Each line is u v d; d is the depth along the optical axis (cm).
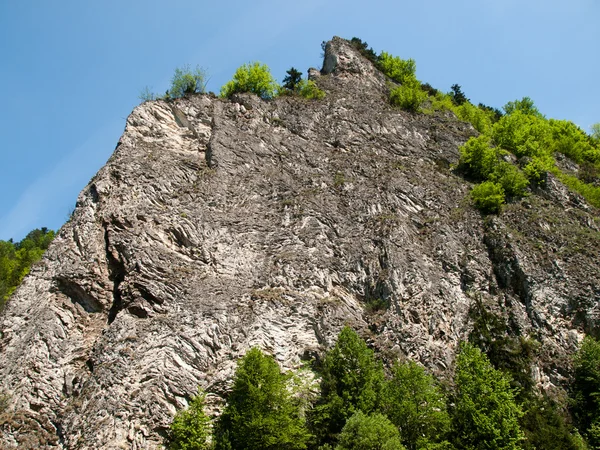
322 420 2202
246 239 2938
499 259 3134
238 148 3456
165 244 2798
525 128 4541
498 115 6012
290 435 2064
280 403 2155
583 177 4512
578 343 2798
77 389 2327
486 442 2120
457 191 3638
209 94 3856
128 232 2772
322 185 3406
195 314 2500
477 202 3516
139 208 2883
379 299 2803
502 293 2995
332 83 4619
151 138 3406
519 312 2880
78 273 2647
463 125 4638
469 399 2231
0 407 2259
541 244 3212
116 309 2598
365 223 3200
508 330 2809
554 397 2562
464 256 3145
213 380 2320
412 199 3409
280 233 3028
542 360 2692
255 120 3741
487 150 3922
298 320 2619
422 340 2644
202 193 3078
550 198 3750
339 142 3847
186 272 2697
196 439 2056
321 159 3650
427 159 4041
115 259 2703
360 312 2775
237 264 2812
